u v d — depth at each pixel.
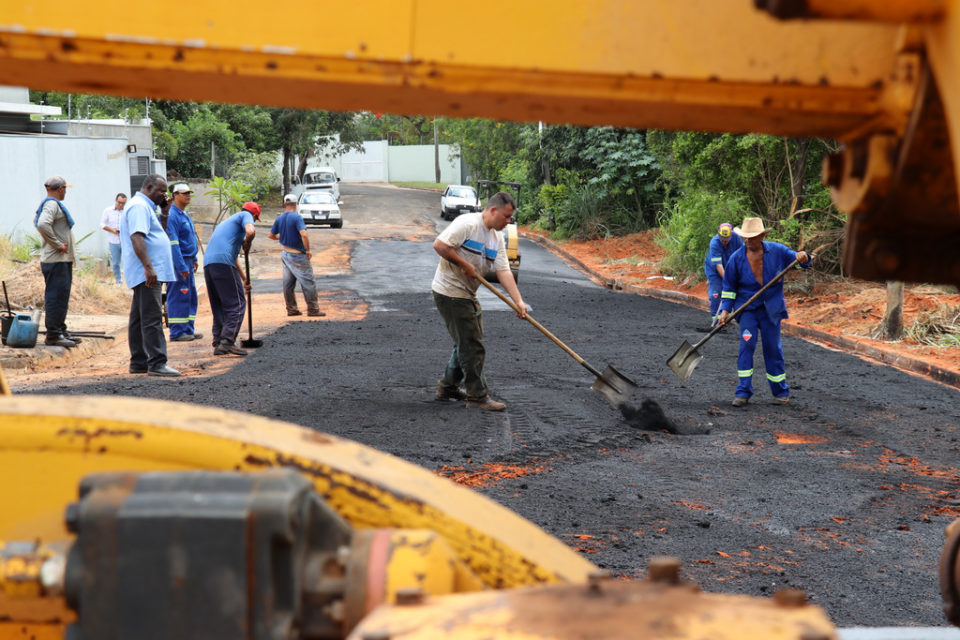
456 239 7.62
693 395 9.16
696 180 22.36
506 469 6.19
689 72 1.51
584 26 1.51
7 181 21.66
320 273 22.67
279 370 9.66
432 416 7.62
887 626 3.92
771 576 4.49
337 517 1.60
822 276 19.14
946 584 2.10
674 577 1.46
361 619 1.49
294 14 1.51
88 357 11.49
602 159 33.97
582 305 17.23
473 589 1.66
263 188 45.00
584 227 34.59
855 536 5.16
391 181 85.31
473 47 1.51
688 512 5.46
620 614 1.28
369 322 14.02
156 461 1.69
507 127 48.91
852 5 1.28
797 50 1.51
